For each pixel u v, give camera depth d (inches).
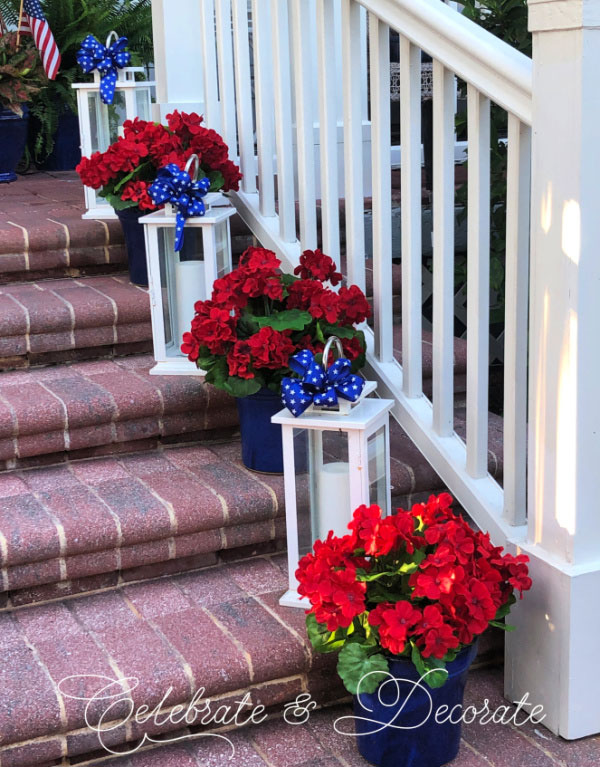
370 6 94.0
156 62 137.3
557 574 79.8
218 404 111.5
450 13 85.9
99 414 106.3
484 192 86.4
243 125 126.1
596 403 77.4
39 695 76.7
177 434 112.4
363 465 84.9
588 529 79.4
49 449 105.9
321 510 87.7
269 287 94.7
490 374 151.3
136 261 130.0
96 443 107.9
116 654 82.6
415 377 100.5
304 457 86.4
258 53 118.1
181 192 106.6
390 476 102.2
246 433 103.3
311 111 109.4
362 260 106.3
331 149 106.8
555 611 80.6
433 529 74.8
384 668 73.5
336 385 85.0
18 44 190.7
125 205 121.1
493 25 125.8
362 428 83.4
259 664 81.8
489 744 82.0
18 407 103.7
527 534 84.3
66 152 216.7
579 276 74.4
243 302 95.9
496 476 106.3
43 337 119.2
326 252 110.6
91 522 92.0
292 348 93.8
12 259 132.9
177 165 109.7
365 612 75.1
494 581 75.5
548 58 73.6
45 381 114.1
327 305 95.8
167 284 110.7
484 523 90.2
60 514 93.7
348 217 104.8
